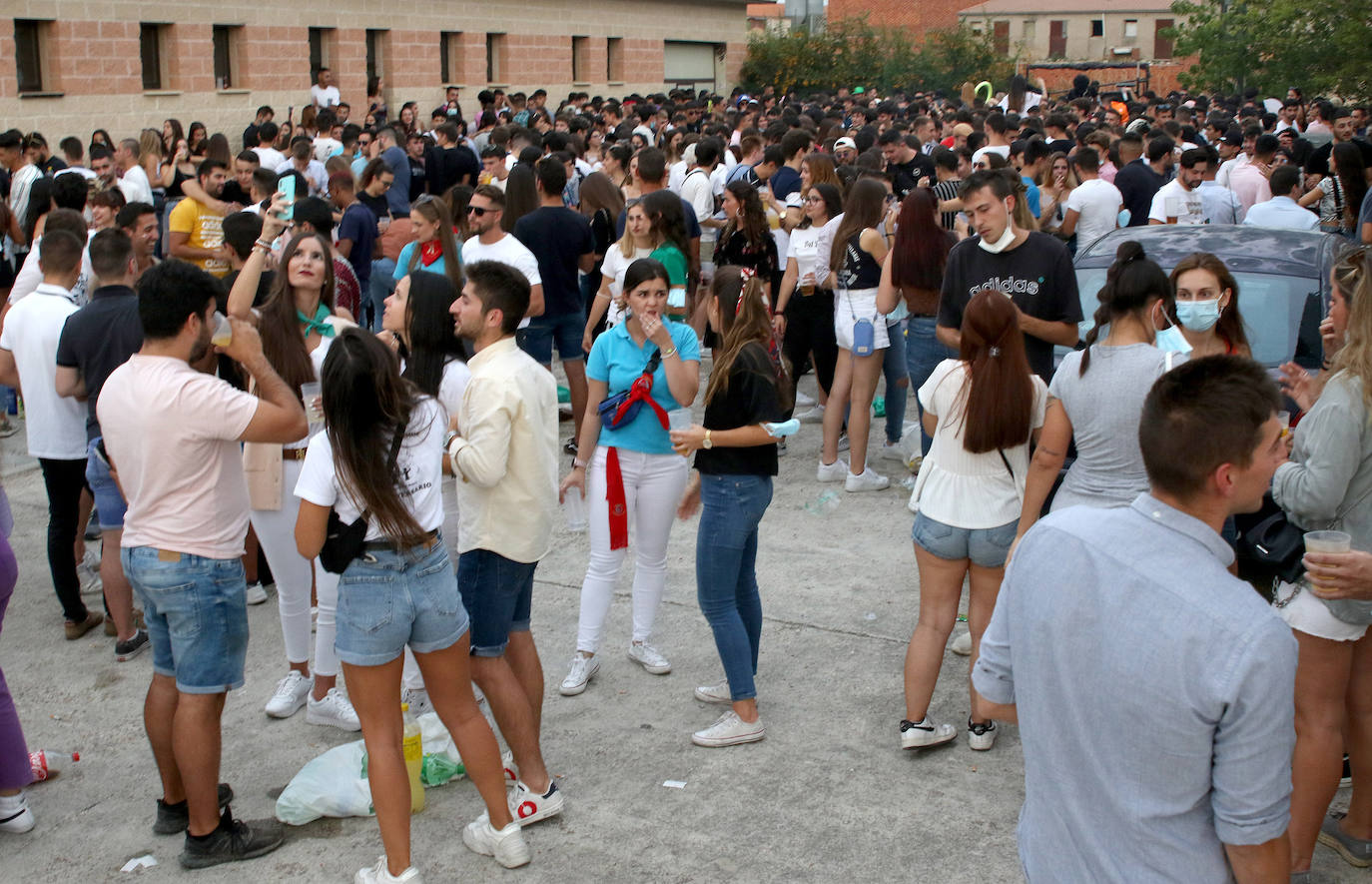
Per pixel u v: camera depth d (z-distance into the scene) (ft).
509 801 13.93
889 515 23.73
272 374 12.92
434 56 82.99
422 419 12.37
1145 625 7.03
